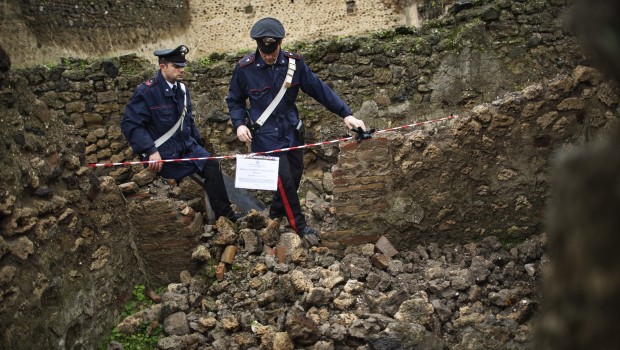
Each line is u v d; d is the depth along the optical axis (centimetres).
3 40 1395
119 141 800
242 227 589
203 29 2341
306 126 797
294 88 580
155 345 480
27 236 424
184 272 549
